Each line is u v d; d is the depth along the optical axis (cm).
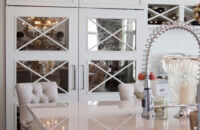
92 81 406
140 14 416
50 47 393
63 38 396
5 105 387
